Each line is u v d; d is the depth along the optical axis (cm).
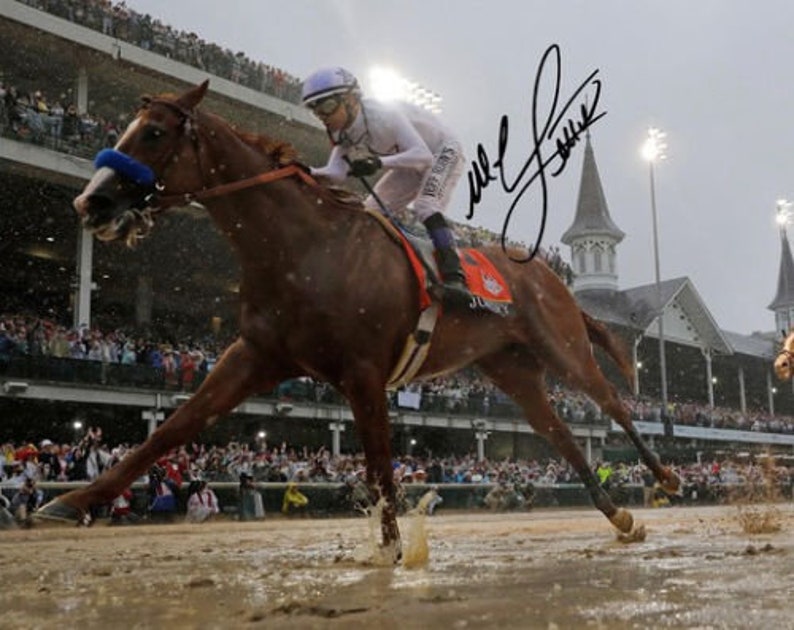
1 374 2006
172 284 3278
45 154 2131
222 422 2848
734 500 3094
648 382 5475
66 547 820
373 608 280
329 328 450
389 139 516
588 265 5759
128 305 3272
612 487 2841
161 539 969
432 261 511
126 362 2241
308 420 2981
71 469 1727
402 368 503
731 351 5278
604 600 285
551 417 650
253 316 464
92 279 3138
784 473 3500
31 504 1479
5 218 2611
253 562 512
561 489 2698
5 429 2369
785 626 228
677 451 4266
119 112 2759
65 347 2133
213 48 2639
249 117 2789
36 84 2559
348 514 2077
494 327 575
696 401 5819
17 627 261
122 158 428
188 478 1852
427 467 2508
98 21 2375
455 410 3012
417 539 460
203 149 450
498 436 3634
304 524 1519
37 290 3062
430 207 523
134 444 2583
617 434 4009
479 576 373
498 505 2427
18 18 2209
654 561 430
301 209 461
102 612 291
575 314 645
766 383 6184
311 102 502
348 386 456
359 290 457
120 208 426
